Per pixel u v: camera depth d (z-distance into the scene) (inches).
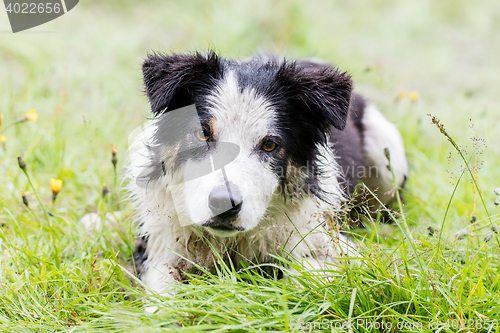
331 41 323.9
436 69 319.0
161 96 102.4
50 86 227.9
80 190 158.2
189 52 135.2
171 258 114.7
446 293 90.0
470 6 423.5
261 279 98.0
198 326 80.6
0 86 218.2
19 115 192.4
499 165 172.6
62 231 127.2
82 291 103.3
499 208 139.0
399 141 165.8
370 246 102.3
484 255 102.6
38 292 102.3
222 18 305.0
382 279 92.9
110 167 163.5
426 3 425.4
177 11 331.3
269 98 108.0
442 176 172.6
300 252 115.3
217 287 91.5
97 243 116.0
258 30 308.8
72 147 177.2
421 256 100.7
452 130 209.8
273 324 83.5
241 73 111.7
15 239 119.7
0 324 91.0
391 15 405.4
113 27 304.3
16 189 145.4
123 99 229.8
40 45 261.6
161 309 89.7
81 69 244.5
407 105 243.9
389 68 307.6
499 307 87.2
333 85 109.3
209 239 114.1
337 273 98.9
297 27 318.0
